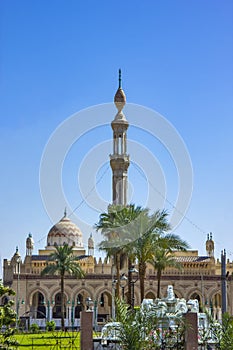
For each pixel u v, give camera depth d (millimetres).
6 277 107312
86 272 114125
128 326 31016
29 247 121875
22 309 105938
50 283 107500
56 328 93688
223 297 47406
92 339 36406
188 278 109000
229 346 31578
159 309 36062
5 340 36000
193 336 33375
